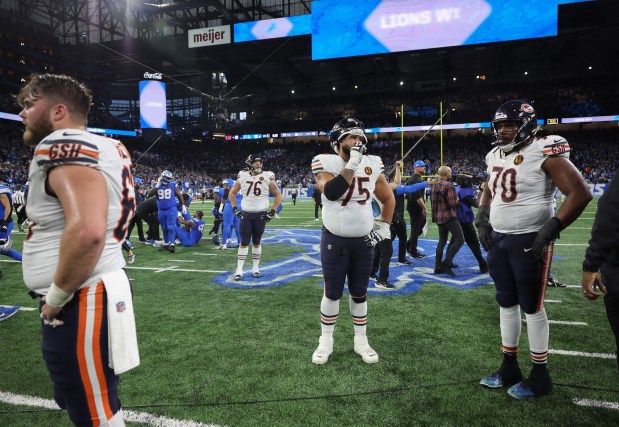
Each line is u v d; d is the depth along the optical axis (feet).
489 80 136.36
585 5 86.94
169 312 14.55
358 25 99.81
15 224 48.57
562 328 12.41
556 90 127.13
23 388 9.14
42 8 144.46
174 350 11.11
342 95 154.20
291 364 10.14
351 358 10.45
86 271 4.17
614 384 8.93
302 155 153.58
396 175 18.52
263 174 19.66
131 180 5.28
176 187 28.63
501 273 8.70
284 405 8.25
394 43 97.50
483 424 7.52
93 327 4.64
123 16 130.93
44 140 4.34
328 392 8.74
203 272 21.45
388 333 12.17
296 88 161.89
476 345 11.20
